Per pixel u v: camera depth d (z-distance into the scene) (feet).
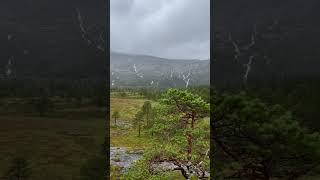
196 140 18.60
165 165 18.80
